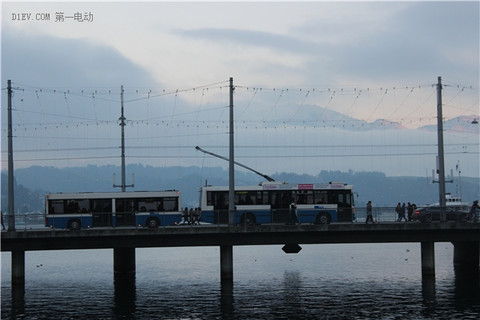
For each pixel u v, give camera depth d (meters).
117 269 73.56
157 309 48.94
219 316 46.03
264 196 68.19
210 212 67.94
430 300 51.19
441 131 62.00
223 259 58.28
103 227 66.19
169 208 67.56
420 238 59.84
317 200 68.44
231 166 58.66
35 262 98.62
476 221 61.22
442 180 61.34
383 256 98.62
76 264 92.31
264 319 44.88
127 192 67.50
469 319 43.84
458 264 73.81
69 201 66.56
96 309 49.19
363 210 61.06
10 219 55.53
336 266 81.19
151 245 56.91
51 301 53.06
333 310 47.78
